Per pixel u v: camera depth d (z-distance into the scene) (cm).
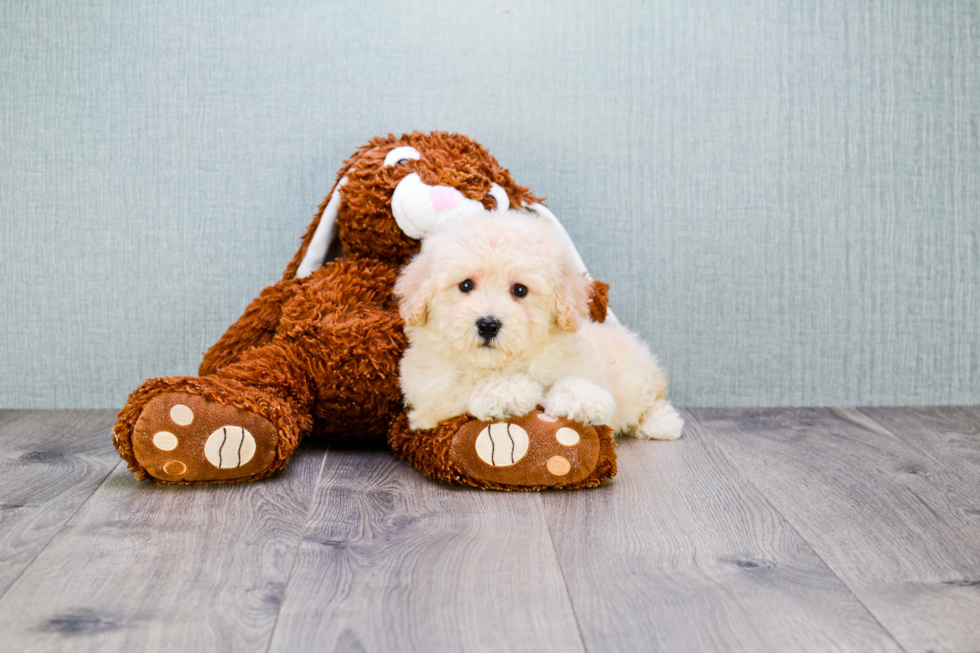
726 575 101
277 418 134
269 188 183
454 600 93
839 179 189
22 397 186
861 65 187
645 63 184
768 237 189
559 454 128
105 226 182
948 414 187
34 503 123
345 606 92
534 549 108
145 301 184
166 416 127
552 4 182
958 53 188
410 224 150
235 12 178
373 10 180
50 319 184
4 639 84
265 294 163
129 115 180
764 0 184
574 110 184
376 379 146
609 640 85
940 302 193
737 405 193
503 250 126
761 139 187
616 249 188
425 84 182
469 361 128
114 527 114
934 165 190
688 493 131
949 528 117
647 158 186
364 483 134
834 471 143
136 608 91
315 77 181
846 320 192
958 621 90
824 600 94
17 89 178
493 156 169
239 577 99
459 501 126
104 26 177
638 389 158
